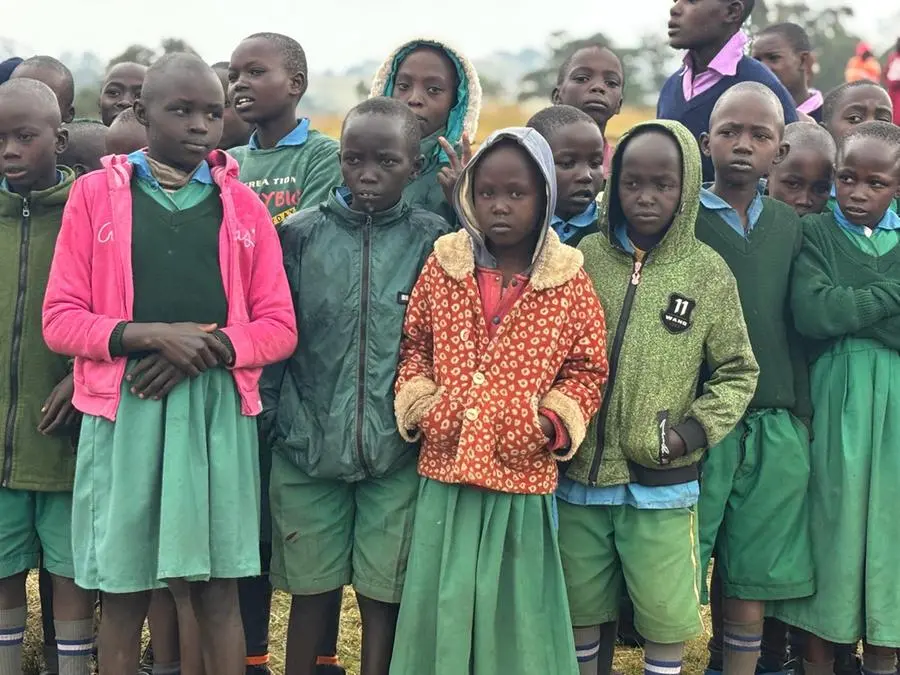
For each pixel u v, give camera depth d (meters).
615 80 4.60
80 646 3.16
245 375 2.87
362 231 3.04
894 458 3.16
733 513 3.27
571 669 2.87
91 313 2.81
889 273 3.23
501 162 2.85
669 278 3.04
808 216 3.41
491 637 2.85
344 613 4.29
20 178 3.06
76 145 3.88
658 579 2.98
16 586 3.17
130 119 3.80
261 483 3.27
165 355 2.73
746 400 3.02
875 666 3.32
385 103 3.02
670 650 3.03
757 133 3.28
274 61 3.85
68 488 3.08
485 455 2.80
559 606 2.90
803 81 5.95
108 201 2.84
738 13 4.44
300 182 3.79
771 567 3.20
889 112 4.92
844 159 3.28
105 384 2.78
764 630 3.63
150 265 2.81
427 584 2.89
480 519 2.88
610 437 3.01
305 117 4.02
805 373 3.31
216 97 2.88
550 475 2.91
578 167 3.41
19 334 3.05
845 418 3.21
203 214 2.89
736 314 3.06
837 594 3.16
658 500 2.98
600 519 3.05
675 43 4.56
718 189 3.38
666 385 3.00
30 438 3.05
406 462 3.01
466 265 2.92
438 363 2.91
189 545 2.72
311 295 3.02
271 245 2.98
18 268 3.07
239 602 3.20
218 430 2.83
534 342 2.87
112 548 2.72
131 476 2.76
